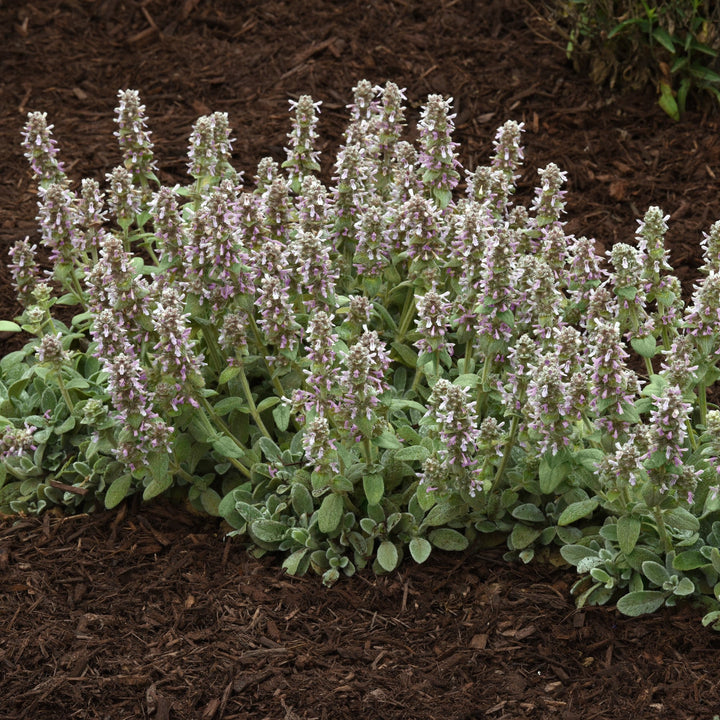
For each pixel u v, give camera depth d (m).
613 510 5.56
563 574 5.73
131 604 5.67
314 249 5.66
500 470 5.69
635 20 9.68
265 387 6.37
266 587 5.75
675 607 5.45
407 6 11.47
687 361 5.30
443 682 5.18
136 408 5.47
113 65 11.05
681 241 8.32
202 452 6.03
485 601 5.61
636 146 9.55
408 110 10.17
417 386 6.44
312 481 5.46
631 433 5.11
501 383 5.64
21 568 5.89
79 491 6.19
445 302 5.66
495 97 10.25
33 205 9.12
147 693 5.14
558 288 6.09
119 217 6.70
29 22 11.66
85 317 6.67
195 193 6.82
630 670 5.19
